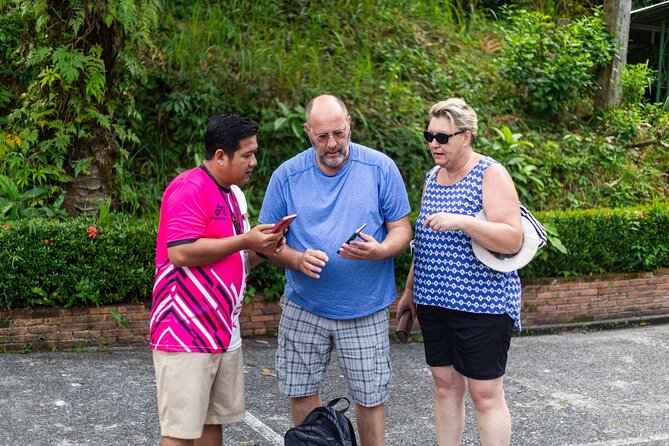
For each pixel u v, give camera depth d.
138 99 7.48
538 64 9.78
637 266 7.78
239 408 3.40
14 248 5.78
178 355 3.13
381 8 10.15
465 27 10.88
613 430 4.66
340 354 3.60
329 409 3.33
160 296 3.19
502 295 3.50
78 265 5.94
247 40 8.66
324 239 3.48
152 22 6.80
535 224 3.53
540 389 5.46
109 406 4.70
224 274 3.22
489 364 3.50
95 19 6.46
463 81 9.58
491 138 8.91
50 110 6.62
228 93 7.78
